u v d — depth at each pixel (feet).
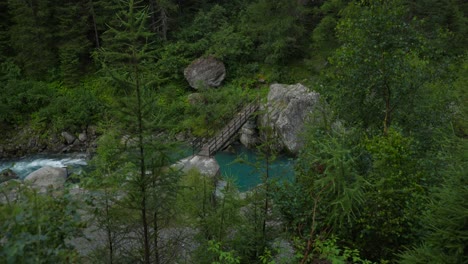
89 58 93.61
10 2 83.10
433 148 33.96
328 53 81.10
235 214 24.09
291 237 26.02
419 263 18.52
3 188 14.51
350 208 19.66
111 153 19.52
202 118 77.87
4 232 11.36
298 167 27.61
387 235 23.79
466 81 38.68
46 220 12.34
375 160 25.84
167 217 21.44
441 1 81.20
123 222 21.63
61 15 85.05
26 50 84.79
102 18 87.61
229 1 107.34
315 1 95.86
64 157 72.18
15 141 75.05
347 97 36.99
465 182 18.06
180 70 90.99
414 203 23.35
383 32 33.60
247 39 94.58
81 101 80.53
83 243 28.60
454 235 16.84
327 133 26.89
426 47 35.12
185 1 105.70
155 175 19.61
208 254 22.72
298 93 69.97
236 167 64.28
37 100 80.74
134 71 18.06
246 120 70.54
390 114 37.70
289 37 87.45
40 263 11.30
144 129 18.45
